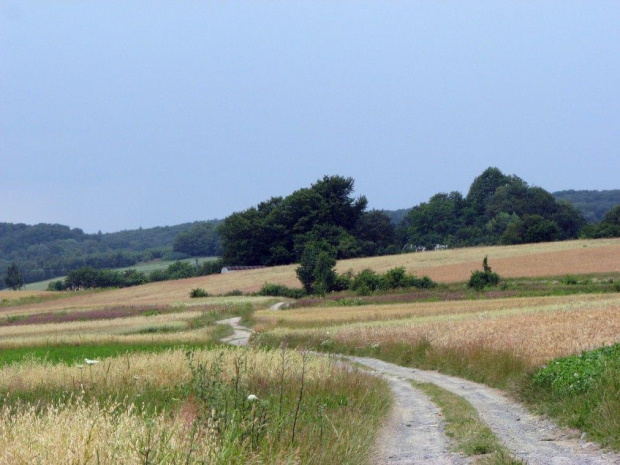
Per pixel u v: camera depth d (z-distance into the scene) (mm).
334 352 34156
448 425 13633
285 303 81375
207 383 9977
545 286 69062
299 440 8852
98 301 107125
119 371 17969
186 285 115625
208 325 56219
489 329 29766
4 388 16719
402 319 45625
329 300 74375
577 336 24062
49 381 17609
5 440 7480
